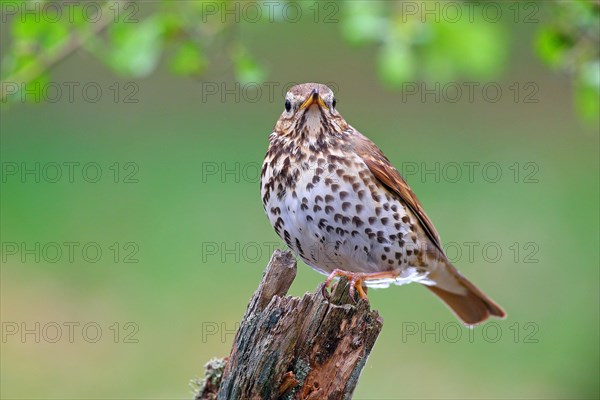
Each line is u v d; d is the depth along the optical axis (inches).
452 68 379.6
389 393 512.7
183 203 663.8
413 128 790.5
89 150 735.1
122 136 754.2
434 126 795.4
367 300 262.5
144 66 366.9
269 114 797.9
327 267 329.7
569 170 728.3
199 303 567.8
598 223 647.1
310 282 556.4
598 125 627.2
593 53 387.2
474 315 377.7
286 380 257.0
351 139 323.0
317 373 258.5
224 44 389.7
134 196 676.1
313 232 318.0
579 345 543.2
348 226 314.8
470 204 673.0
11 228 633.6
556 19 388.2
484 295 368.2
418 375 524.1
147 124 770.8
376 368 525.7
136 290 577.0
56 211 653.3
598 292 577.0
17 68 371.2
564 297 575.2
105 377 520.4
